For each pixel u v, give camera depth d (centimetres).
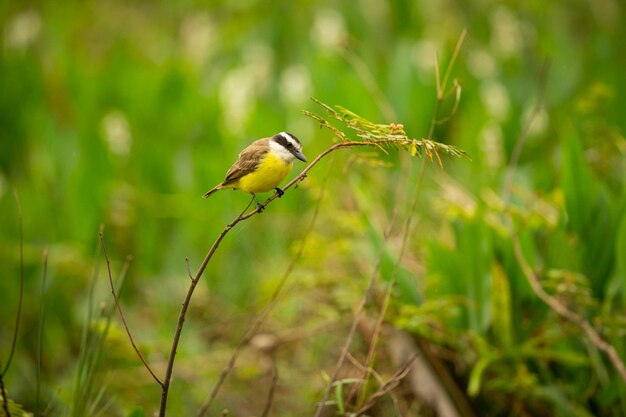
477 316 895
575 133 934
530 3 1694
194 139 1345
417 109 1273
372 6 1664
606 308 865
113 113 1380
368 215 976
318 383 1026
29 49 1492
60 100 1530
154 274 1290
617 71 1393
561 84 1451
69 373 1138
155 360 1123
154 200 1288
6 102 1438
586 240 933
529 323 918
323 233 1212
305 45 1580
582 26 1769
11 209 1280
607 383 862
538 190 1038
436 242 940
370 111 1239
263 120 1313
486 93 1364
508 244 927
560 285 852
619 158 1124
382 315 779
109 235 1309
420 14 1694
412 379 949
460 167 1238
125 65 1446
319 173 1197
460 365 959
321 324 1053
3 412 690
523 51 1544
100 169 1277
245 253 1248
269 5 1728
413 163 1177
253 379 1081
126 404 1010
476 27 1667
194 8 1839
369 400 761
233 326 1169
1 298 1206
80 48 1881
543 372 909
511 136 1269
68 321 1227
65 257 1225
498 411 941
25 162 1443
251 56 1630
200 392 1070
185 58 1678
